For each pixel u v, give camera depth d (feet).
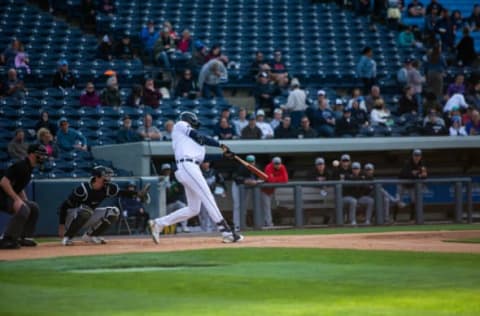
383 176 178.29
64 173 151.23
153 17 206.80
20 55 180.96
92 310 49.03
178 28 205.57
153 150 153.99
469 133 177.47
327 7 219.00
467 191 160.66
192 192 97.35
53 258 80.23
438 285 57.98
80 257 80.74
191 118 97.25
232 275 64.95
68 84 176.96
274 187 147.54
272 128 169.58
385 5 224.33
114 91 172.96
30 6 203.82
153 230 97.45
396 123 180.34
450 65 211.61
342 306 49.44
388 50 210.59
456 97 182.60
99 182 97.55
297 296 53.93
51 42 193.67
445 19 217.36
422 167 157.79
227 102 179.73
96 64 187.11
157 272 67.72
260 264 72.59
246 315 46.39
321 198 150.51
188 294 55.47
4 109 166.71
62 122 156.56
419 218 157.07
